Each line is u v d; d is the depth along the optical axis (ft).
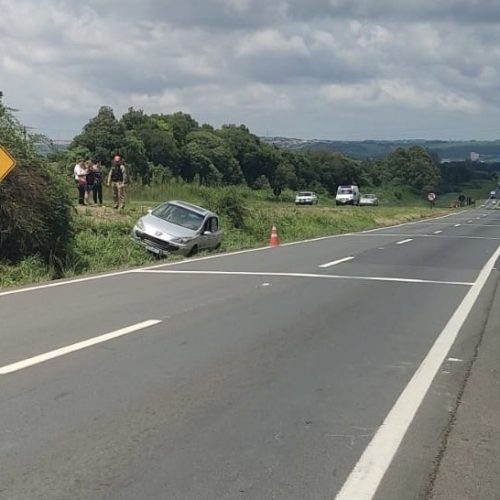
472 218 203.62
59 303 36.63
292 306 37.22
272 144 377.30
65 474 15.26
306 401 20.79
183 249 68.90
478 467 16.14
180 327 30.94
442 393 21.99
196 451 16.71
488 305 39.32
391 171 529.45
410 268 57.98
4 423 18.33
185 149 276.41
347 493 14.58
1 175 48.78
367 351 27.32
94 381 22.26
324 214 149.38
